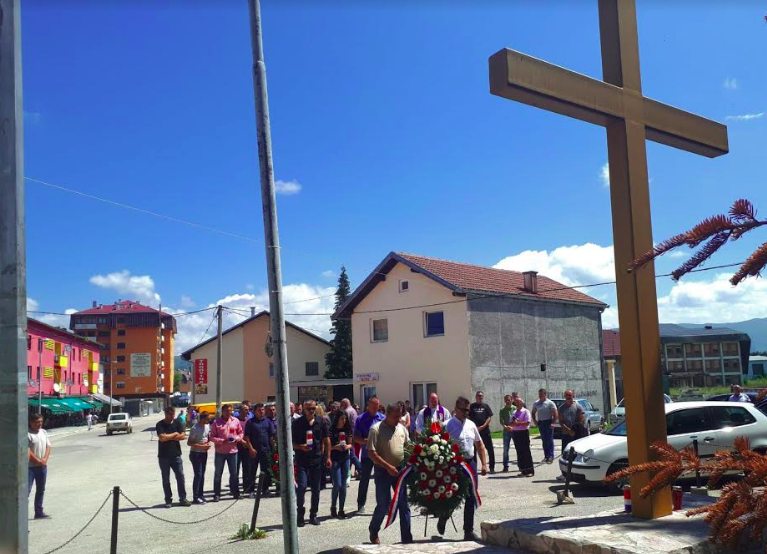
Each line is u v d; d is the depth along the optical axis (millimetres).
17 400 5262
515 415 14445
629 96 6754
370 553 6508
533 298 34188
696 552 5320
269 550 8383
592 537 5711
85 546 9227
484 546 6488
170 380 122688
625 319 6672
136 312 113688
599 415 29172
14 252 5422
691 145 7320
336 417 10773
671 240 3066
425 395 32531
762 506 2613
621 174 6762
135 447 33594
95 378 83312
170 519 11000
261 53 7484
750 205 2793
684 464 3080
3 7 5664
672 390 50844
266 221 7336
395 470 7695
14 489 5156
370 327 35000
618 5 6875
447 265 34438
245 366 53219
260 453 13359
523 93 5938
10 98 5594
